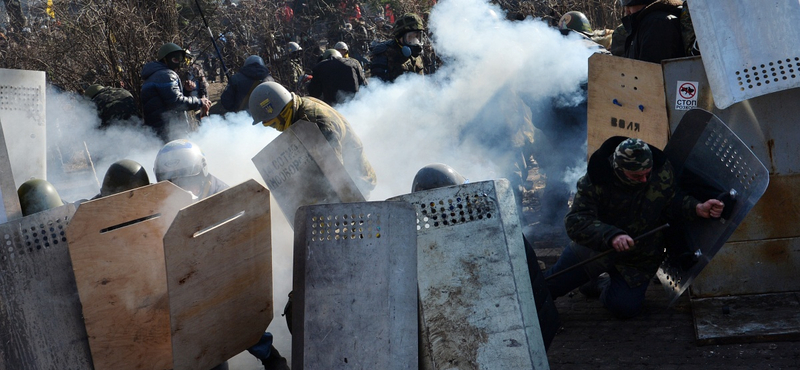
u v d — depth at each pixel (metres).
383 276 2.79
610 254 3.73
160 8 10.45
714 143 3.41
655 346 3.48
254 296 3.26
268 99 4.18
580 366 3.38
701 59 3.82
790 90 3.64
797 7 3.50
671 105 3.89
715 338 3.37
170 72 7.59
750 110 3.71
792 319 3.43
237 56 12.97
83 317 3.03
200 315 3.06
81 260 2.93
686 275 3.62
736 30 3.60
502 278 2.83
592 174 3.55
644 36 4.46
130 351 3.12
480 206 2.87
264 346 3.59
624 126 4.05
